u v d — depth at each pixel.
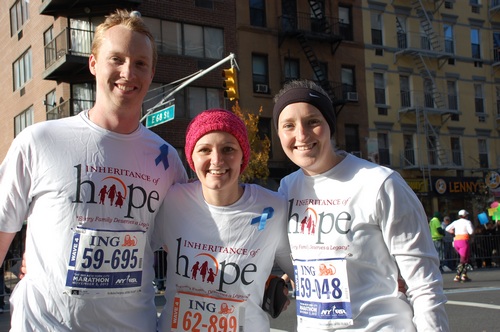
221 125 2.59
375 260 2.42
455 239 13.16
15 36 24.72
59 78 20.08
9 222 2.52
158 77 20.38
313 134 2.53
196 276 2.67
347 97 25.20
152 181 2.68
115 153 2.58
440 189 26.78
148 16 20.41
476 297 9.84
